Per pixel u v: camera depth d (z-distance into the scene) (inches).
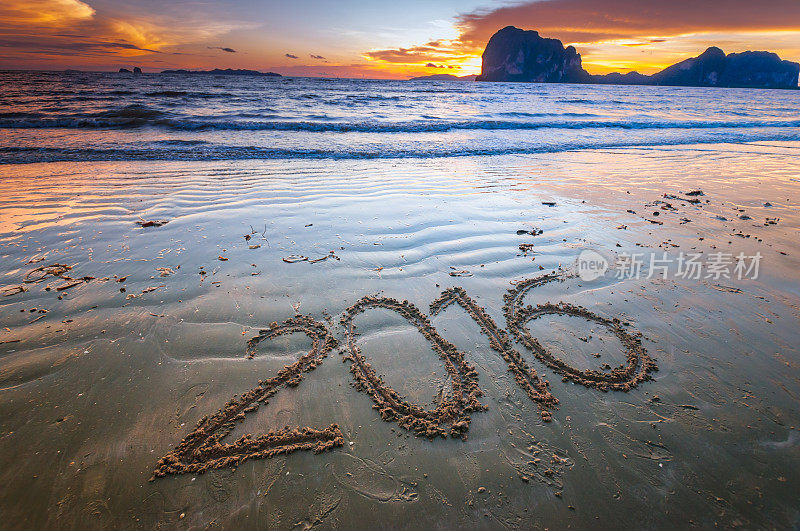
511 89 2257.6
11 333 114.4
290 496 74.8
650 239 192.4
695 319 131.2
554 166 353.1
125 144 396.8
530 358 112.9
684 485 78.3
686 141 531.2
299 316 127.1
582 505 74.5
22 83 1406.3
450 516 72.2
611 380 105.3
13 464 78.7
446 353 113.8
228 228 194.2
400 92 1535.4
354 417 92.4
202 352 110.2
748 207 243.8
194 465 79.9
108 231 187.6
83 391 96.1
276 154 374.9
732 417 93.7
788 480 79.3
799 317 132.8
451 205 233.8
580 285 150.4
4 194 233.6
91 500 73.0
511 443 86.9
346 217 211.0
